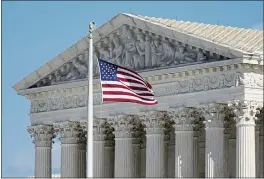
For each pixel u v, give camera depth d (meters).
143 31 121.19
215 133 113.81
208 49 113.06
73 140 132.75
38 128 136.25
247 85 110.25
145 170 129.12
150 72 118.94
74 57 130.00
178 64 117.19
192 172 117.44
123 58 124.19
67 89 131.12
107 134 131.12
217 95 112.81
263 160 118.69
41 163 136.75
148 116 120.75
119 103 124.69
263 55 109.50
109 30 124.88
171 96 117.81
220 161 113.75
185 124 117.19
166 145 127.75
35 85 136.12
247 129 110.69
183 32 116.00
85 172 135.00
